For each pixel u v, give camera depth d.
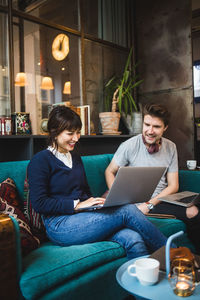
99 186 2.18
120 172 1.33
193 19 6.07
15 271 1.11
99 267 1.36
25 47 2.60
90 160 2.21
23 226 1.37
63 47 2.95
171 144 2.16
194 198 1.82
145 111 2.00
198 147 4.40
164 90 3.67
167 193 2.02
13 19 2.50
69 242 1.45
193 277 0.89
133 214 1.43
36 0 2.68
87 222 1.43
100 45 3.41
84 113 2.61
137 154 2.11
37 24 2.71
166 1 3.59
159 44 3.69
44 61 2.77
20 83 2.56
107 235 1.48
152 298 0.86
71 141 1.58
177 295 0.87
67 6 3.00
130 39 3.81
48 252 1.33
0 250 1.08
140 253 1.35
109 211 1.47
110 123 2.85
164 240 1.40
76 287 1.24
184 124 3.53
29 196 1.57
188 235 1.95
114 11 3.64
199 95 7.25
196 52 7.19
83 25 3.14
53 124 1.56
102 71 3.42
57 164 1.54
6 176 1.63
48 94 2.80
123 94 3.09
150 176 1.51
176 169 2.11
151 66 3.78
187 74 3.46
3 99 2.42
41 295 1.14
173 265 0.93
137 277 0.95
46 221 1.52
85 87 3.19
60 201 1.46
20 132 2.14
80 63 3.12
